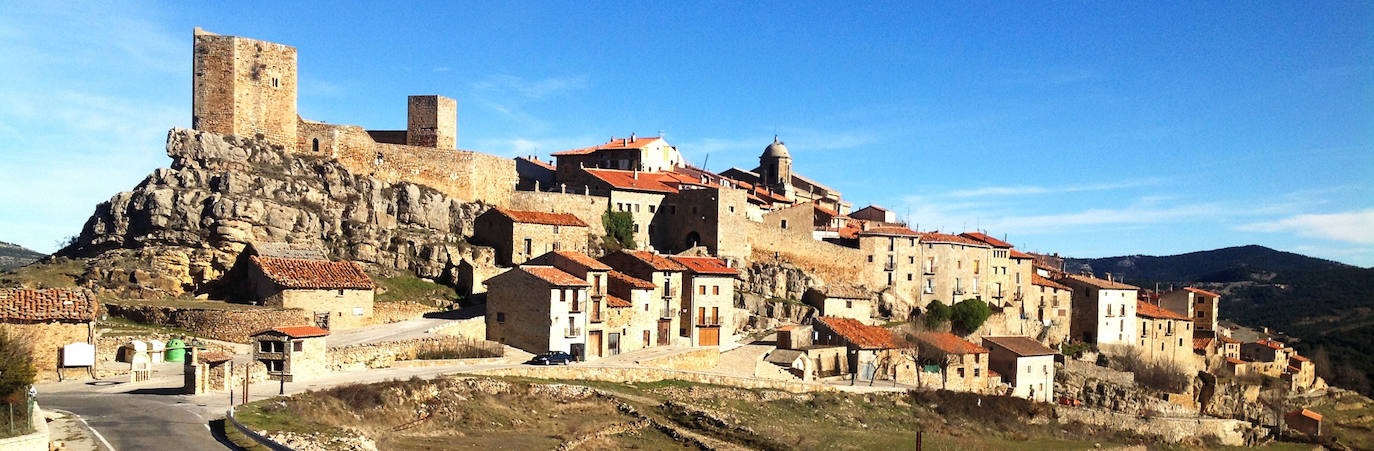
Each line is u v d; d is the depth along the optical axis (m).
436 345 87.12
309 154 118.75
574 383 84.56
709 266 119.19
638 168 170.75
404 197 119.12
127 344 76.94
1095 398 138.75
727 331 118.50
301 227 107.38
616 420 76.44
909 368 118.19
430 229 119.00
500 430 68.81
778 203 166.88
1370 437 151.12
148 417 54.94
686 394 90.19
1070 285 166.88
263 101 115.69
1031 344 134.62
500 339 97.25
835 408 96.62
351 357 77.94
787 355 110.69
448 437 64.38
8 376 47.69
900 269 149.62
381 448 57.41
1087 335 162.38
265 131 115.69
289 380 68.94
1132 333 165.25
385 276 108.00
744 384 99.12
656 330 110.12
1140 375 151.38
